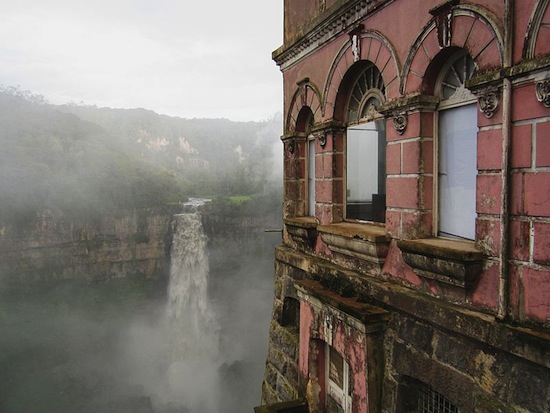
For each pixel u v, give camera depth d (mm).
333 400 7230
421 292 5199
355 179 7070
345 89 7062
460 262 4297
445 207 5172
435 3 4871
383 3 5734
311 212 8844
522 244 3832
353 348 6000
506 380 3973
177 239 63781
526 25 3734
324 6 7629
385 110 5684
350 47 6633
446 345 4734
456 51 4805
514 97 3855
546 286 3633
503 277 3965
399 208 5555
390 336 5664
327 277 7184
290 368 8727
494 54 4098
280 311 9383
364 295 6141
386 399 5699
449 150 5094
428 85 5148
